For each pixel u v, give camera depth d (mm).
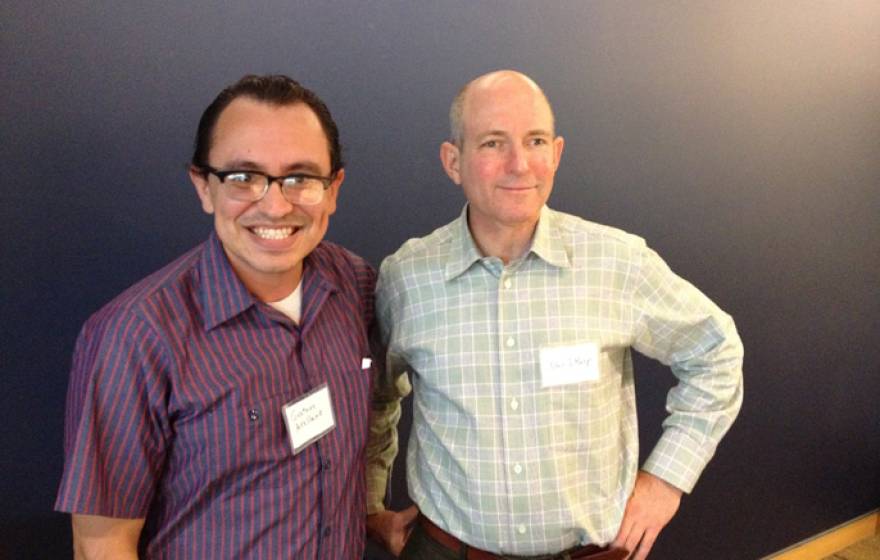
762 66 2518
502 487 1324
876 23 2811
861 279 3023
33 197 1460
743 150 2539
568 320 1327
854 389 3105
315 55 1718
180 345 1047
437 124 1935
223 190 1051
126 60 1510
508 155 1229
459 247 1370
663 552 2637
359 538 1310
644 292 1350
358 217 1858
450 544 1402
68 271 1522
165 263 1635
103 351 999
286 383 1133
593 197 2234
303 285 1217
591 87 2158
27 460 1546
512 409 1322
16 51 1398
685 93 2357
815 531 3104
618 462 1407
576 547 1379
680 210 2434
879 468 3264
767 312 2746
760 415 2803
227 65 1619
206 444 1060
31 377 1520
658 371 2453
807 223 2785
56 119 1458
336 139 1154
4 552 1543
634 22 2201
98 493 996
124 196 1561
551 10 2043
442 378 1363
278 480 1117
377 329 1529
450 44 1906
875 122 2912
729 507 2789
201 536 1098
